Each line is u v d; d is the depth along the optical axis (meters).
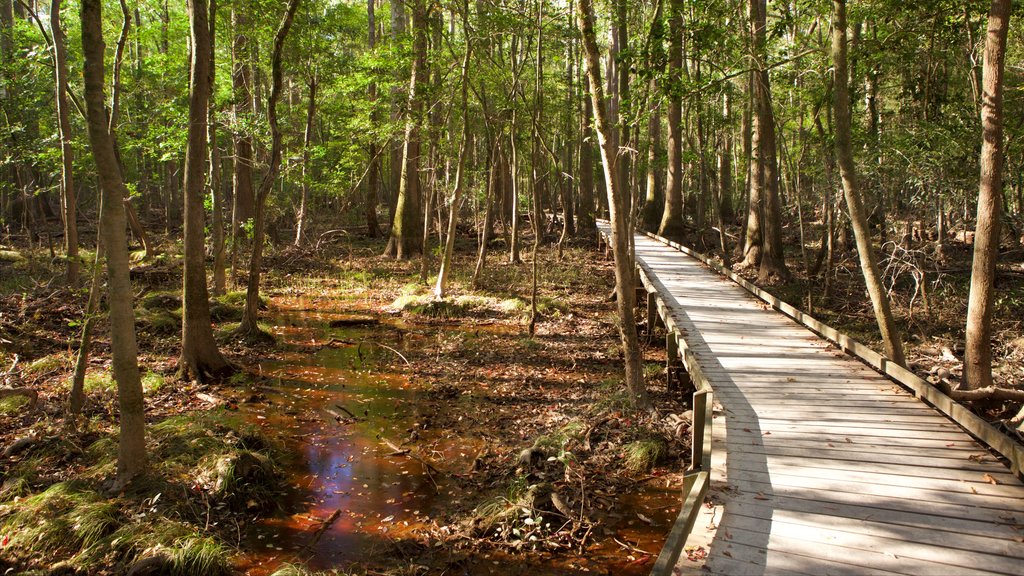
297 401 9.00
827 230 16.02
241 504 5.99
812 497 4.92
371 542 5.47
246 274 18.89
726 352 9.30
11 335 10.55
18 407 7.83
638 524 5.71
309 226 28.86
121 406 5.92
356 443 7.57
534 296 12.92
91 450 6.74
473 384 9.88
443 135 19.00
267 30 15.59
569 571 5.01
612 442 7.30
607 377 10.08
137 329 12.05
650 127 24.06
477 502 6.14
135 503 5.65
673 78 10.44
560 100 22.09
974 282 7.90
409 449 7.39
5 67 15.19
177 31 17.50
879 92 17.64
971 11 11.53
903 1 11.70
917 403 6.99
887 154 12.48
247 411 8.53
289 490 6.41
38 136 17.05
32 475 6.17
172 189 31.09
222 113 14.15
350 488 6.46
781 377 8.05
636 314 14.62
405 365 10.88
